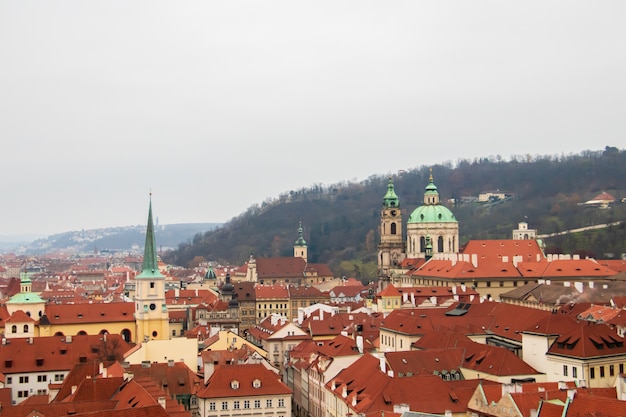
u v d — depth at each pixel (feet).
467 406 501.97
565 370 567.59
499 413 452.35
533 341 608.60
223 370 604.08
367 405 517.14
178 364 635.25
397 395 518.37
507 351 594.24
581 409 368.68
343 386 589.73
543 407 382.22
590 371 551.18
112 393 515.09
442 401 514.68
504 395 447.42
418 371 590.14
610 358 559.38
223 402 586.04
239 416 588.91
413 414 437.99
